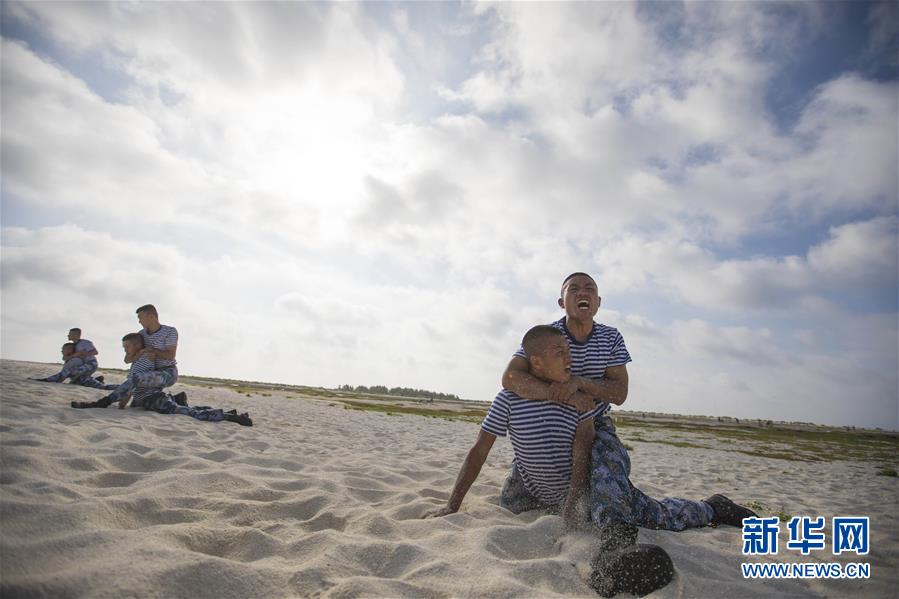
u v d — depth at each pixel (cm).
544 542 275
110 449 406
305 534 270
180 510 279
